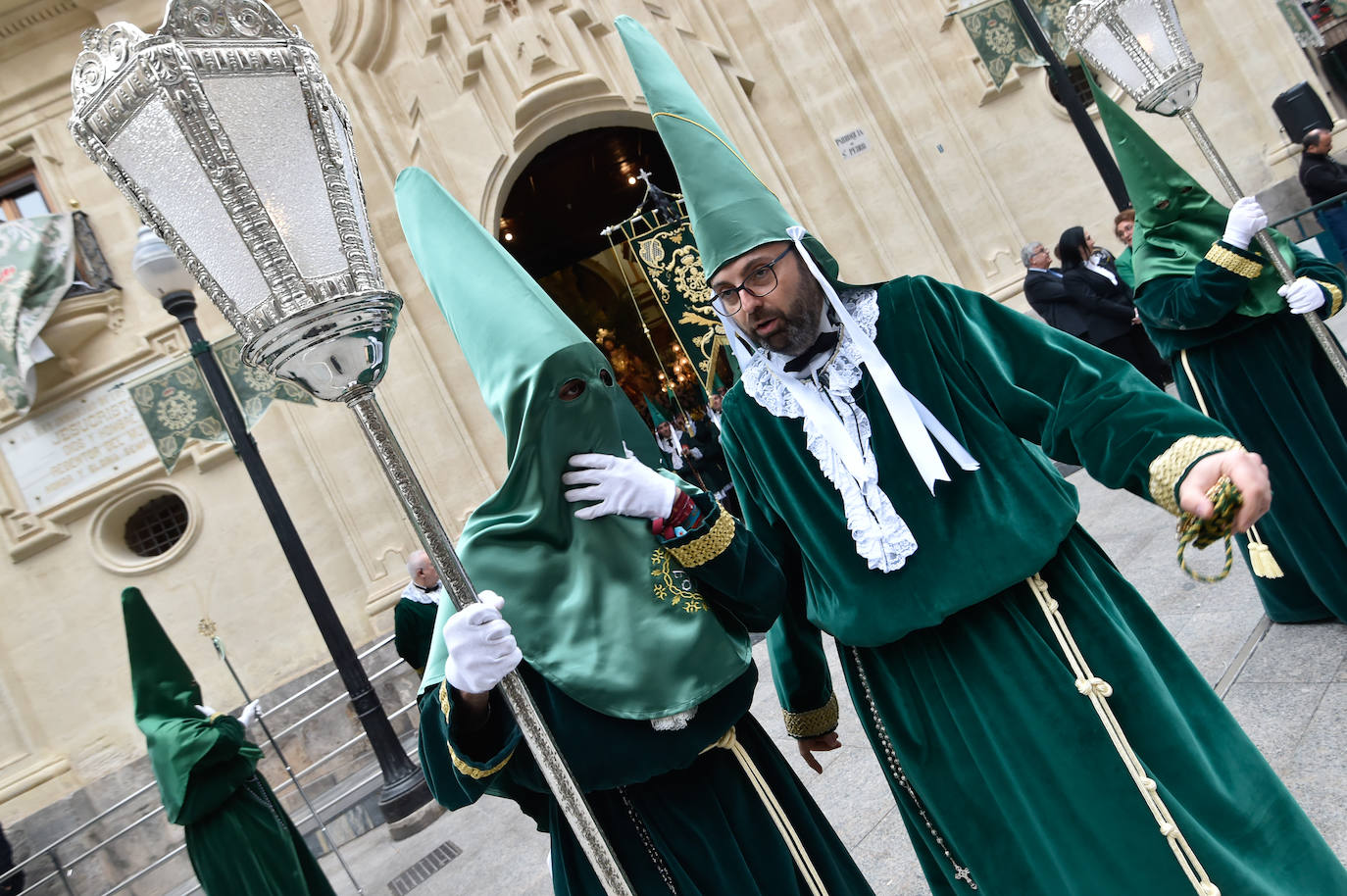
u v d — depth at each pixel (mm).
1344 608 3141
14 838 8539
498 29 9453
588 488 1820
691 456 8258
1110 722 1769
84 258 9406
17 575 9195
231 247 1312
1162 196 3297
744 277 1983
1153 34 2807
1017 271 10883
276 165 1315
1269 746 2684
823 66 10812
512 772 1828
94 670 9148
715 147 2049
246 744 4273
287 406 9195
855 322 2006
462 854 5301
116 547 9406
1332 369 3170
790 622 2270
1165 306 3268
